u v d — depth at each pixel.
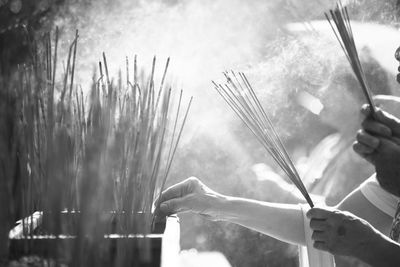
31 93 1.45
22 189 1.48
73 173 1.46
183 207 2.05
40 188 1.50
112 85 1.45
